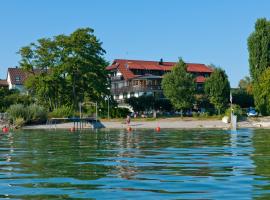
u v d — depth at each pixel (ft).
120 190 32.42
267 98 231.50
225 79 269.44
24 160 53.26
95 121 197.98
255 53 250.16
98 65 254.47
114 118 246.27
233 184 34.40
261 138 97.45
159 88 315.99
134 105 286.46
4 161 52.29
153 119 229.66
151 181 36.32
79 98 255.91
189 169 43.62
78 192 31.76
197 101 283.38
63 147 74.64
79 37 249.96
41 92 245.45
